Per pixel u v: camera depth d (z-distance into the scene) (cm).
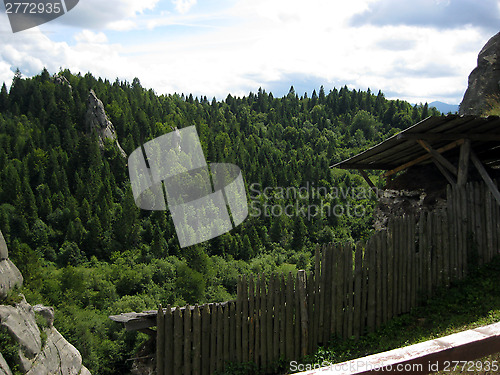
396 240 945
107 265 8075
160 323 852
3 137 11544
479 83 1958
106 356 4619
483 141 1079
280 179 11100
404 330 896
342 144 17575
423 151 1195
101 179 10844
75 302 6041
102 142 12206
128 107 14025
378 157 1241
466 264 973
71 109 12938
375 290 932
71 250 8369
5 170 9800
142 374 941
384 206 1312
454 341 207
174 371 852
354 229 8062
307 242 8381
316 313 901
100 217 9088
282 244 8538
